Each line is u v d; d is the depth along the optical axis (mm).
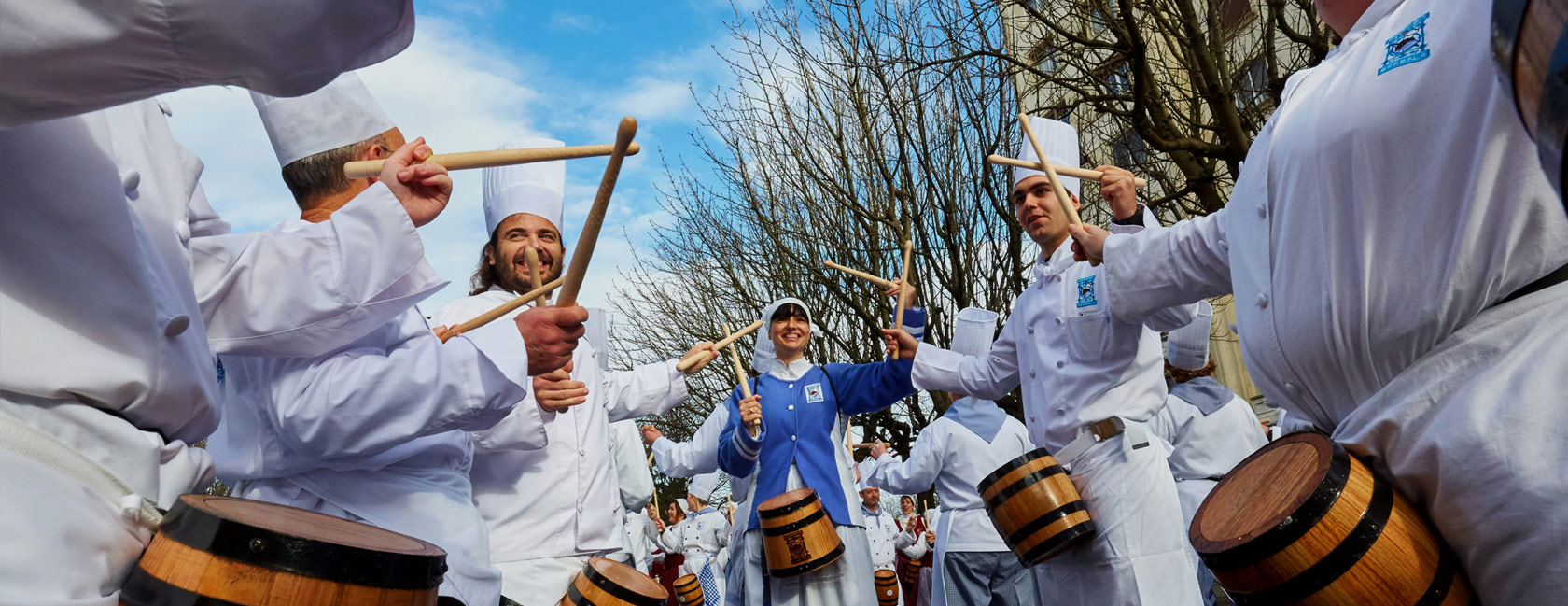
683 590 9906
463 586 2461
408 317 2516
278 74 1271
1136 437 3826
